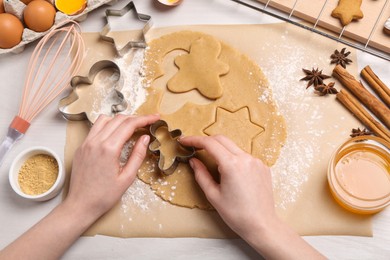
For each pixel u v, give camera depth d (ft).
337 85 2.11
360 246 1.89
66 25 2.25
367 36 2.12
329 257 1.89
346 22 2.11
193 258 1.92
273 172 1.99
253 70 2.12
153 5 2.28
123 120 1.98
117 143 1.90
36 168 2.01
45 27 2.16
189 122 2.06
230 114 2.07
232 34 2.20
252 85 2.10
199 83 2.11
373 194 1.90
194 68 2.13
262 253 1.80
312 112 2.06
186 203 1.96
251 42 2.18
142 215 1.96
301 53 2.15
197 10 2.26
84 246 1.95
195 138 1.93
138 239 1.94
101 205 1.89
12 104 2.17
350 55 2.14
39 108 2.11
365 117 2.02
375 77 2.06
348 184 1.92
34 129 2.12
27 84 2.11
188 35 2.20
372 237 1.90
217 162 1.86
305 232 1.91
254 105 2.07
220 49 2.16
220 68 2.12
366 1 2.17
